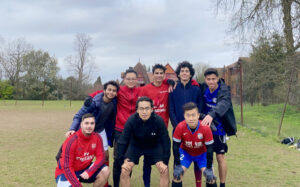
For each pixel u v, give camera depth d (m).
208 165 3.14
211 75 3.52
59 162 3.03
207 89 3.77
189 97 3.71
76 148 3.01
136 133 3.27
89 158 3.16
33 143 7.16
